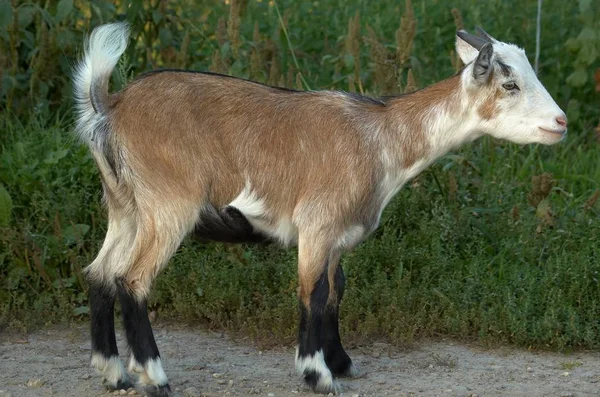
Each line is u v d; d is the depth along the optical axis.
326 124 10.04
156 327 12.18
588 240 12.98
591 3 16.20
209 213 9.95
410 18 14.62
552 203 13.83
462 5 17.81
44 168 13.01
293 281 12.12
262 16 18.11
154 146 9.69
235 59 15.12
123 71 13.80
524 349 11.70
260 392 10.09
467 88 10.01
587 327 11.66
